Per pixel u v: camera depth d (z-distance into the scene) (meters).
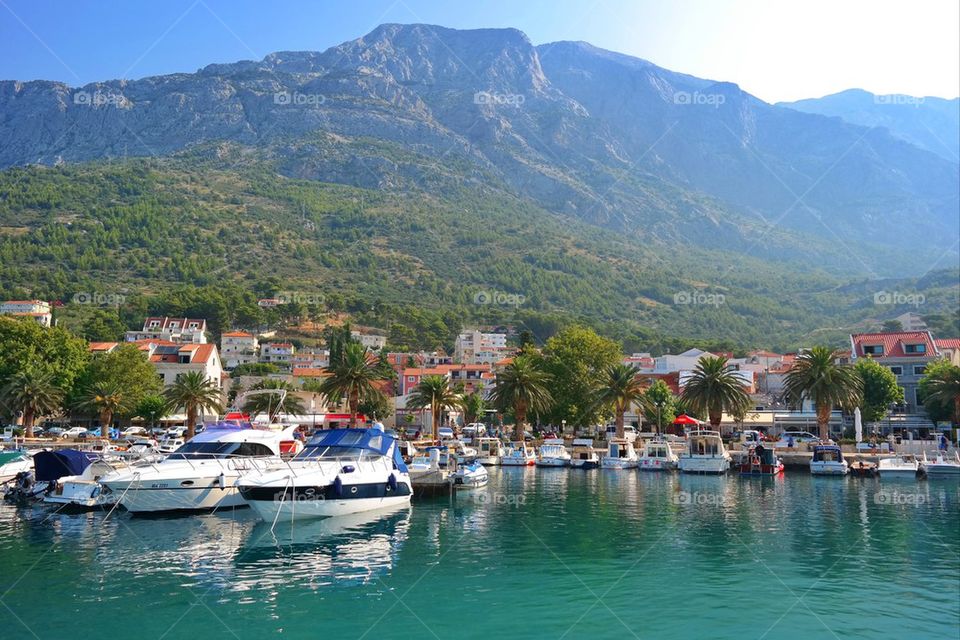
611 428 111.12
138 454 59.66
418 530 36.44
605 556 30.58
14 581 25.95
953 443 87.19
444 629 21.39
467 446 86.75
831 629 21.70
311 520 38.19
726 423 110.06
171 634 20.69
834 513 42.66
